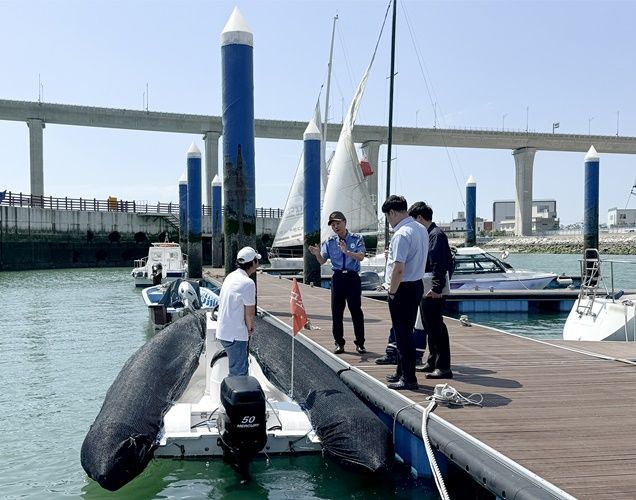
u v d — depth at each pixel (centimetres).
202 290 1831
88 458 567
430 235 718
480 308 2073
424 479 587
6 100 5691
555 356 870
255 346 836
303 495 571
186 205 3400
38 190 5847
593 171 2306
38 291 2947
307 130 2145
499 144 7494
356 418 618
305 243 2178
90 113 5956
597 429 543
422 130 6906
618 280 3322
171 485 596
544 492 409
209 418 661
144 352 801
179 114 6250
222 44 1242
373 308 1437
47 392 1014
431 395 655
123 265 5388
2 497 595
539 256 7012
